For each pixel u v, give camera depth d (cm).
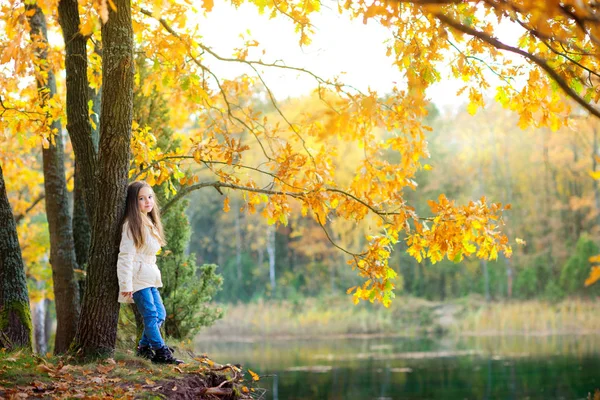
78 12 795
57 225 973
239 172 779
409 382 2111
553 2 316
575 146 4838
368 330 4209
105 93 666
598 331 3578
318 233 5419
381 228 728
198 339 3894
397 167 697
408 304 4647
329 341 3678
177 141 1085
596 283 4400
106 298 670
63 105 910
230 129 815
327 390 1955
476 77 689
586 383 1994
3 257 759
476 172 5316
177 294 1043
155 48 864
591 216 4788
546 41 501
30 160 1759
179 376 607
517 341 3288
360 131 681
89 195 788
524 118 686
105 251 671
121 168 673
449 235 673
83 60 798
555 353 2734
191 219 6438
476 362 2559
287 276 5706
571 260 4550
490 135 5334
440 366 2480
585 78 607
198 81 862
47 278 1791
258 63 782
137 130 813
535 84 660
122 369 612
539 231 5075
